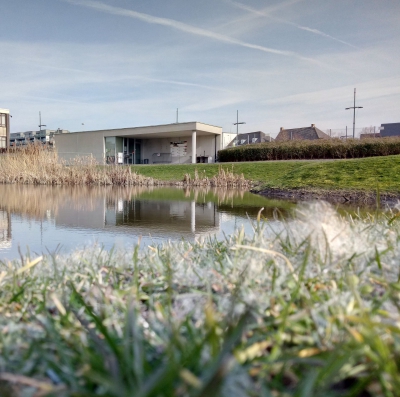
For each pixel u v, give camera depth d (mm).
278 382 484
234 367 454
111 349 547
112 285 1043
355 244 1171
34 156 15570
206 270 1076
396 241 1375
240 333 480
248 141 32531
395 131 36344
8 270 1182
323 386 448
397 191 8297
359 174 10477
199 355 485
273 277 850
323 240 1117
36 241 3373
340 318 613
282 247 1280
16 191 10570
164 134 28250
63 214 5594
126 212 5973
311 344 585
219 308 709
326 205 1280
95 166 16188
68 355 536
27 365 521
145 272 1208
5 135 33719
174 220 5043
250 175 16000
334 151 21031
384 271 993
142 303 904
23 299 910
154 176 18141
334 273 979
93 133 28656
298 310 727
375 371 487
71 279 1079
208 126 25938
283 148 22672
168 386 407
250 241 1551
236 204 7395
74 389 466
